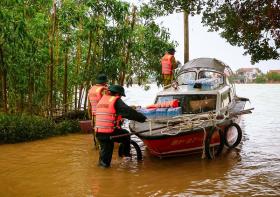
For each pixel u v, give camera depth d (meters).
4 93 12.15
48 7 13.50
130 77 16.23
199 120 9.20
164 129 9.05
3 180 7.66
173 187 7.13
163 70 13.58
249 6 7.79
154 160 9.28
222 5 9.28
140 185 7.28
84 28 13.29
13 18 11.14
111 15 13.43
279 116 18.22
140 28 15.37
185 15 16.44
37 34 12.16
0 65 12.09
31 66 12.52
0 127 11.23
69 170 8.37
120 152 9.03
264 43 8.58
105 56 13.84
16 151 10.25
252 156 9.59
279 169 8.30
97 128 8.52
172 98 10.72
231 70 13.12
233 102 11.94
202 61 12.23
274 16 6.88
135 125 9.84
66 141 11.56
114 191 6.94
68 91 15.16
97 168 8.55
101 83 10.08
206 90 10.76
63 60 14.58
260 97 35.66
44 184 7.38
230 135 10.81
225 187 7.07
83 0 13.78
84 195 6.73
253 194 6.64
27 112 13.77
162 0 10.47
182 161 9.16
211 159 9.28
